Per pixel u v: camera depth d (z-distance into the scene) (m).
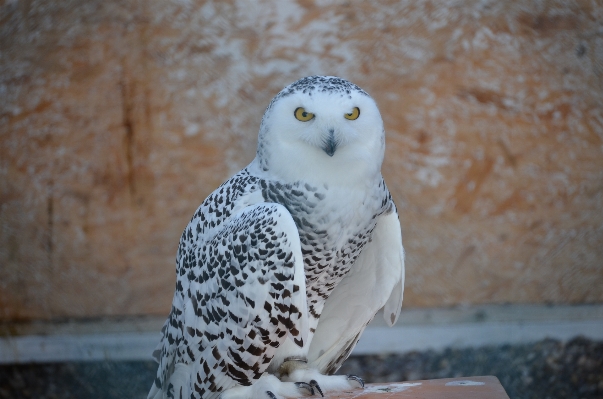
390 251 4.04
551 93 7.04
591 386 6.69
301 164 3.66
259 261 3.55
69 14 6.92
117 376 7.03
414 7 6.87
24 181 7.14
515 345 7.25
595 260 7.27
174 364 3.99
